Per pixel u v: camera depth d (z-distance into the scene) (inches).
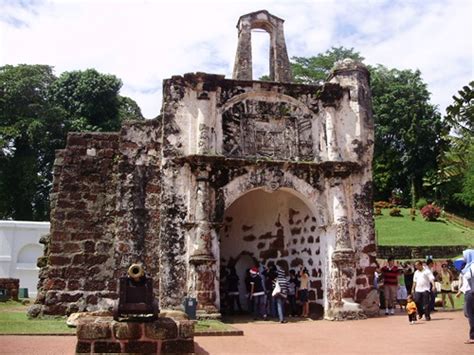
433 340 353.7
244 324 507.5
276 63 668.7
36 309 521.3
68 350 299.1
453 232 1405.0
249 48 657.6
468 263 341.4
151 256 545.3
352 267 561.3
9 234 1066.1
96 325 259.6
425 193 1785.2
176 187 555.5
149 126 578.9
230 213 700.7
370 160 609.0
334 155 589.9
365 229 586.9
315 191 586.9
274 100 604.4
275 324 507.5
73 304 526.6
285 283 540.7
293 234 644.1
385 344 345.1
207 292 523.8
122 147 570.3
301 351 318.3
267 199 680.4
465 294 336.2
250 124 591.5
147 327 262.1
